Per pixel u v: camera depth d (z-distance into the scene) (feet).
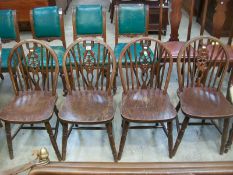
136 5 7.95
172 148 6.20
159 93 6.32
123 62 7.45
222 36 12.47
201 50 6.21
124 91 6.31
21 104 6.00
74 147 6.68
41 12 7.82
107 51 6.44
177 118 6.80
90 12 7.91
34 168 2.85
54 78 6.17
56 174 2.79
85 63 6.25
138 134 7.09
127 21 7.95
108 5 17.67
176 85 9.00
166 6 12.11
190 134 7.06
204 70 6.39
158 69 6.36
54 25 7.91
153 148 6.63
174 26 8.64
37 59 6.27
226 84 8.69
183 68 6.33
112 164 2.88
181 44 8.28
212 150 6.55
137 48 7.84
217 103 5.94
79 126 7.21
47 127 5.73
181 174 2.74
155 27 12.55
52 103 6.02
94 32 8.11
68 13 16.37
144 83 6.46
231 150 6.54
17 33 7.92
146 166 2.84
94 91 6.42
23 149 6.63
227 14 12.00
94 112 5.71
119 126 7.31
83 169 2.81
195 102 5.96
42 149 3.02
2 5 11.80
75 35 8.13
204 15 8.50
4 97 8.54
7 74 9.91
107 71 6.28
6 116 5.65
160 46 6.14
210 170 2.76
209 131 7.18
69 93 6.28
